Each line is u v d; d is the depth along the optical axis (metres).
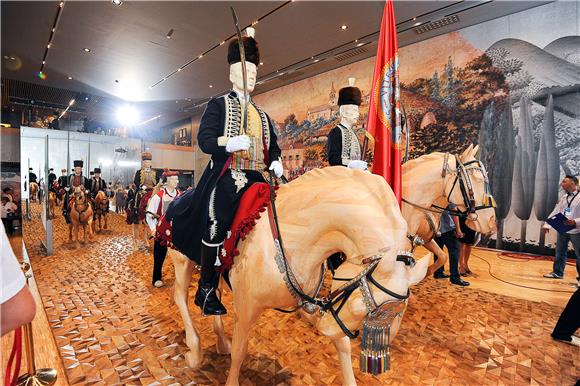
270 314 3.11
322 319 1.29
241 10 7.10
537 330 2.90
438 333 2.82
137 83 11.77
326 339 2.60
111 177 9.05
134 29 7.90
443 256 3.32
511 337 2.75
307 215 1.40
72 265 5.11
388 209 1.20
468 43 7.90
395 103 2.01
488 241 7.59
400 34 8.26
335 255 1.79
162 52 9.19
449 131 8.26
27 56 9.44
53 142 8.02
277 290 1.46
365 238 1.18
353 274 1.24
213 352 2.38
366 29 7.99
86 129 14.65
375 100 2.04
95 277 4.45
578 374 2.19
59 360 2.29
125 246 6.68
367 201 1.25
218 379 2.04
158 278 4.05
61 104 14.36
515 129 7.25
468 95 7.93
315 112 11.67
